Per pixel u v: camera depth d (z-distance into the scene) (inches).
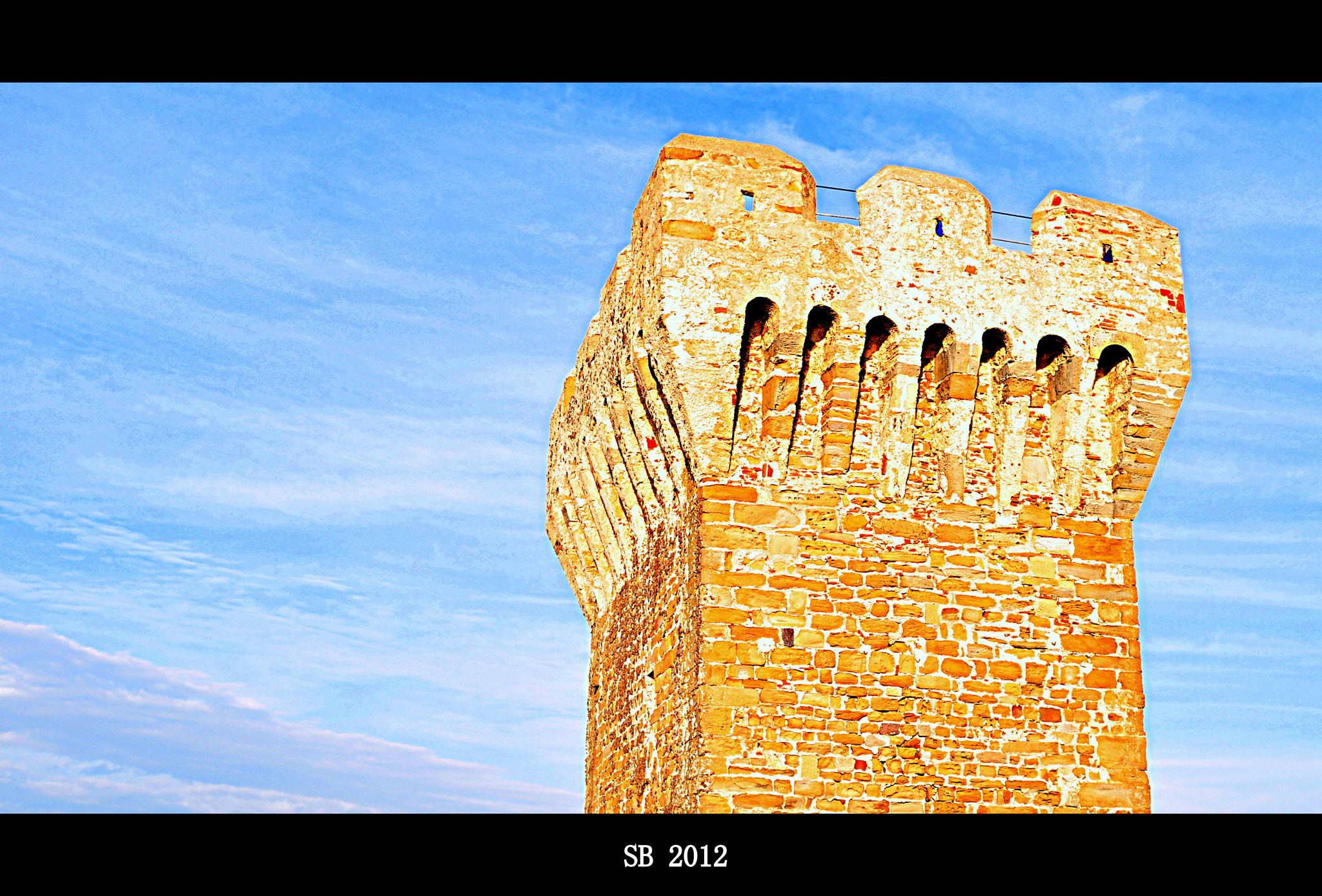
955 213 735.7
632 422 766.5
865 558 686.5
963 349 715.4
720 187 704.4
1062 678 693.9
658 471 755.4
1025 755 677.3
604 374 822.5
